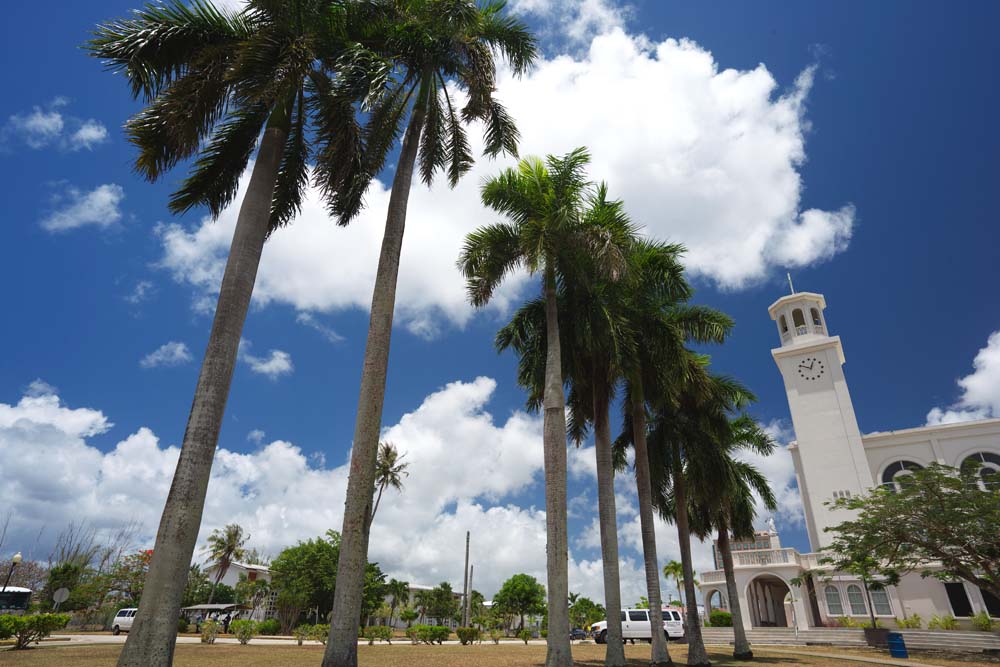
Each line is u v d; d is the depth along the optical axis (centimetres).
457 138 1478
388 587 6706
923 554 2402
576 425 1988
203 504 785
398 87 1293
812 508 4141
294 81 920
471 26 1220
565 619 1251
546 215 1508
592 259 1491
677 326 1984
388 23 1224
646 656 2217
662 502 2320
